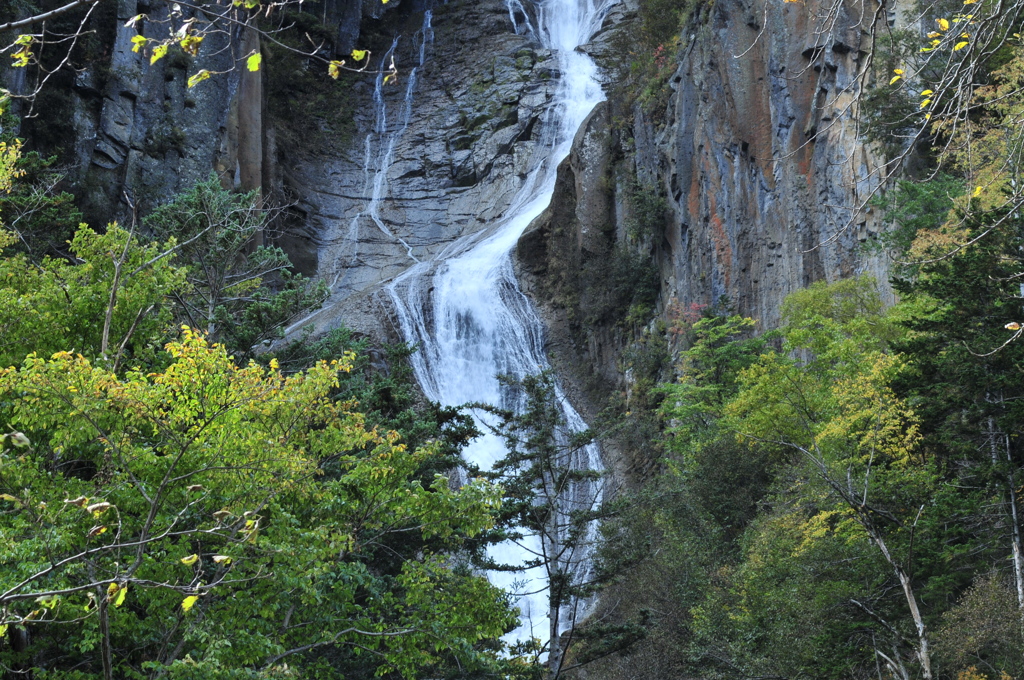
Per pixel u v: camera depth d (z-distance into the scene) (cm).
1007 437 2662
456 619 2322
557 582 3659
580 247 8188
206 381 1878
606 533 3841
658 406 6725
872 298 4684
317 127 10669
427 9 11750
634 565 3891
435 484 2373
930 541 2764
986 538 2845
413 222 10169
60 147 6650
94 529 1201
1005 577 2630
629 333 7681
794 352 5584
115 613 1920
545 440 3862
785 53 6275
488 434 7450
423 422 3900
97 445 2092
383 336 8056
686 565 4025
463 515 2366
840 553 2997
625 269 7700
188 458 1914
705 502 4372
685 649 3734
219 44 7869
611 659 4100
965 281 2769
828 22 1298
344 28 11356
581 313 8138
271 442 2009
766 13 1218
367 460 2381
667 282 7444
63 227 4209
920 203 4419
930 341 2852
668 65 8100
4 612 1220
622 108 8544
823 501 3156
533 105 10431
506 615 2377
